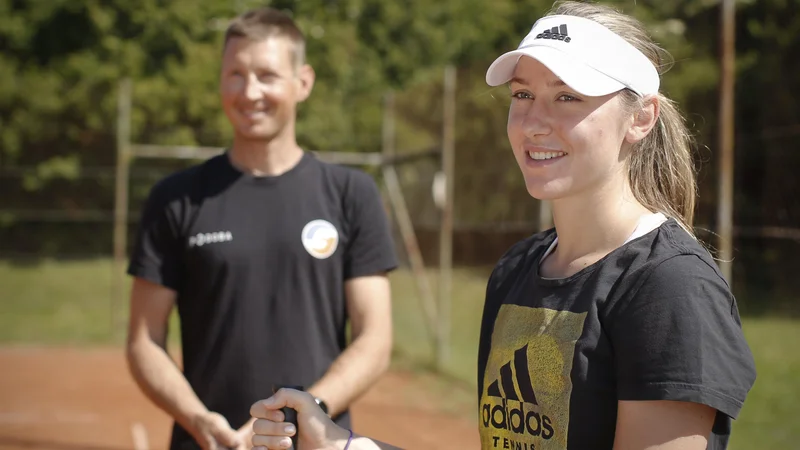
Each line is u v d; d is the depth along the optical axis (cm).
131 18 1927
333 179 275
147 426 617
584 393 141
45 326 1110
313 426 164
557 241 163
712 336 132
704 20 580
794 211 510
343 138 1329
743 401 132
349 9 1917
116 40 1903
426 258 854
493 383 158
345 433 164
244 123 270
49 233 1573
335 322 269
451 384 726
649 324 135
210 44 1891
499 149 631
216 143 1192
